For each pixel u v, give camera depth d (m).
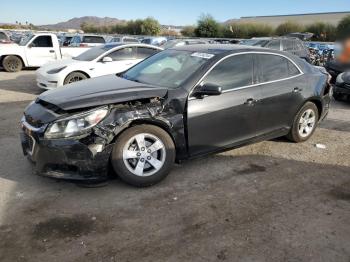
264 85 5.08
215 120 4.56
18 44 15.50
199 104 4.41
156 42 26.92
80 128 3.80
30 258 3.02
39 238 3.28
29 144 4.09
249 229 3.48
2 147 5.45
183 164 4.94
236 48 5.05
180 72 4.68
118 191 4.14
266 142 5.93
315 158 5.35
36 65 15.30
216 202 3.97
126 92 4.14
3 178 4.40
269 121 5.22
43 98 4.25
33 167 4.13
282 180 4.57
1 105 8.43
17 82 12.26
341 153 5.60
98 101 3.94
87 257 3.05
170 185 4.32
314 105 5.87
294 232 3.46
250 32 43.62
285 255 3.13
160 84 4.62
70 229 3.42
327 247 3.26
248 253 3.14
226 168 4.86
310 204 3.99
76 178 3.88
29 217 3.59
